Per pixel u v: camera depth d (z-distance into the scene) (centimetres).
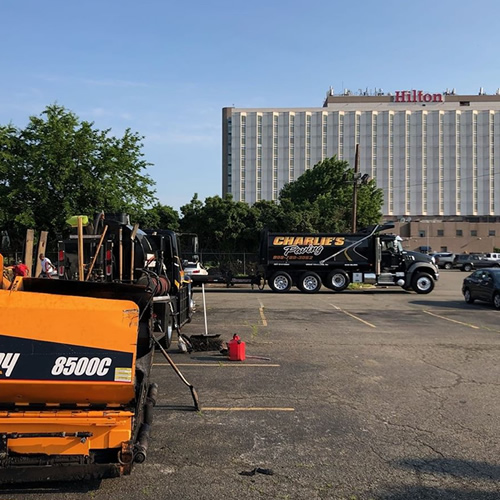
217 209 3931
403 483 425
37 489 404
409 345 1056
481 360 910
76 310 374
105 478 402
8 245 2194
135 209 2605
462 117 12788
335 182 5444
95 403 384
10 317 369
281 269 2597
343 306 1866
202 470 445
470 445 508
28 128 2531
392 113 12862
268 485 418
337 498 398
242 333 1197
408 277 2533
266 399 659
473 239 9812
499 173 12706
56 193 2472
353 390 705
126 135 2670
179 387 713
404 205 12794
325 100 14138
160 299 902
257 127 13188
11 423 370
